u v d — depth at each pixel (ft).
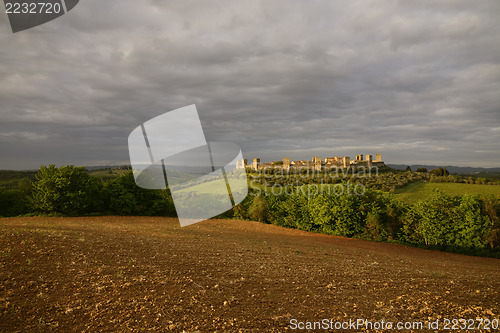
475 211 72.13
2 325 18.92
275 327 22.90
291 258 48.32
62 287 25.16
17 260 28.63
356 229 84.07
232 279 33.04
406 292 32.40
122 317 21.81
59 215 91.91
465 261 63.26
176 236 59.67
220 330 21.57
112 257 34.37
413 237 78.69
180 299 26.09
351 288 33.35
